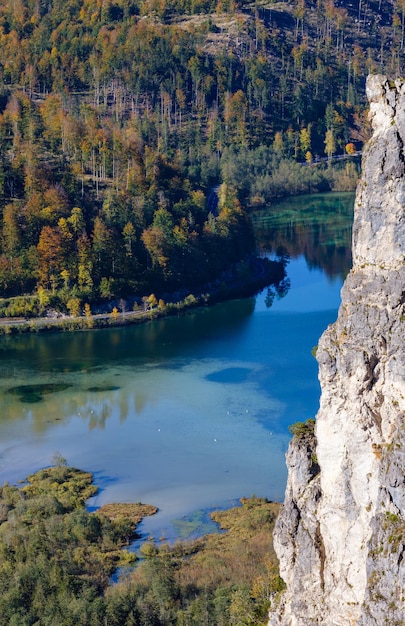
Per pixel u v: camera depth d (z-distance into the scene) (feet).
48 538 386.52
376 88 138.51
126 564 368.07
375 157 136.56
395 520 128.47
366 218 138.00
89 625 321.93
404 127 134.51
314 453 151.12
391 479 129.39
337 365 141.49
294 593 148.25
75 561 364.99
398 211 134.72
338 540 143.23
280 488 441.68
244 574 337.11
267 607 199.72
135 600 330.75
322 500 146.20
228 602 306.35
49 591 340.80
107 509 428.97
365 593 129.70
